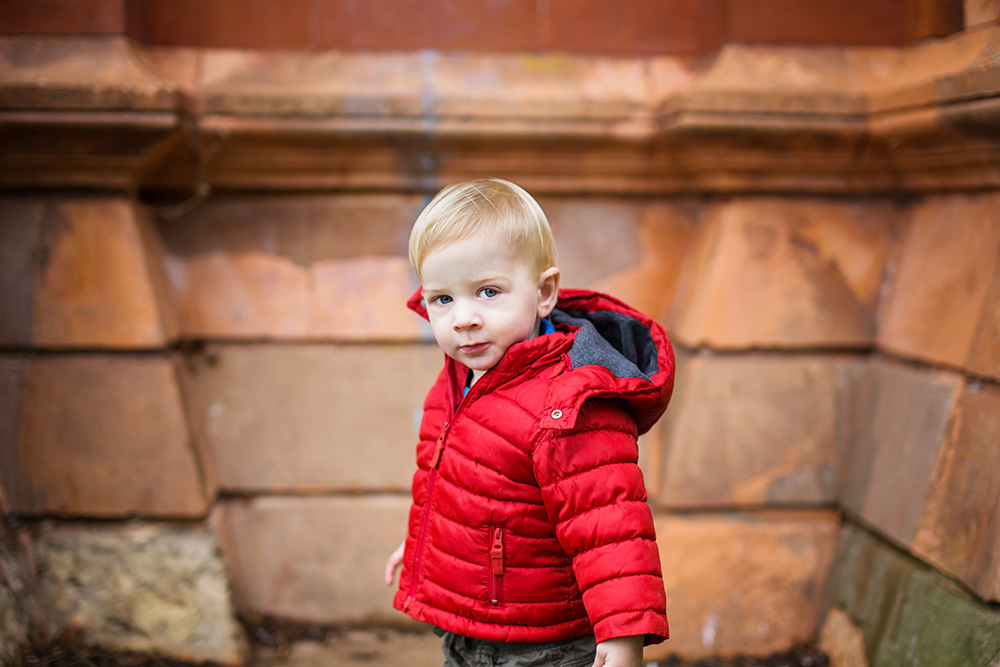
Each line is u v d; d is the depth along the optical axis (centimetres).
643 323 150
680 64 245
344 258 243
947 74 183
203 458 233
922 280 213
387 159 234
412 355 242
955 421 188
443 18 241
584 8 243
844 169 224
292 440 241
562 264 248
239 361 241
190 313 240
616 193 248
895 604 196
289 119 223
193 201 240
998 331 177
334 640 231
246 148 228
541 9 242
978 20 198
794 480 232
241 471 241
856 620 211
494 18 242
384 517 240
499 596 132
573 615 134
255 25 237
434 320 136
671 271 251
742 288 230
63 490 223
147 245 229
